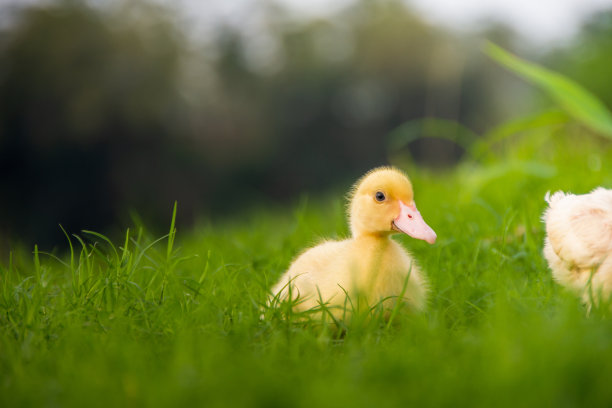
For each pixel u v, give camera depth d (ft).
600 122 27.09
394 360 11.63
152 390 10.60
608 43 137.69
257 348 13.37
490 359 11.03
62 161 153.58
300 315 15.01
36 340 13.96
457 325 15.16
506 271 18.89
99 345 13.14
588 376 10.05
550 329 11.76
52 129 150.51
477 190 28.66
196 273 21.74
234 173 171.94
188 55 169.89
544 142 35.60
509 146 35.42
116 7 166.09
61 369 12.16
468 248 21.39
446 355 12.17
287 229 29.66
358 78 192.44
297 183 186.09
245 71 189.98
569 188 25.53
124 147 156.25
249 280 20.11
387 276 16.38
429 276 19.53
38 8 160.25
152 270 19.88
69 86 152.15
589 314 14.33
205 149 165.58
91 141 152.66
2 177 151.64
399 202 17.10
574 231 15.76
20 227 148.05
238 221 36.76
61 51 153.99
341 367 11.61
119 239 24.39
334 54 198.90
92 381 11.22
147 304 15.85
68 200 151.43
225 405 10.01
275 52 202.49
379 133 193.98
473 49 186.19
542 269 19.01
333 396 9.93
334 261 17.33
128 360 12.17
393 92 192.44
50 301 16.99
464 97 189.16
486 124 180.04
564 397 9.73
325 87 192.34
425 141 171.83
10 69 153.58
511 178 30.04
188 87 170.19
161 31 164.66
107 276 17.15
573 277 16.33
